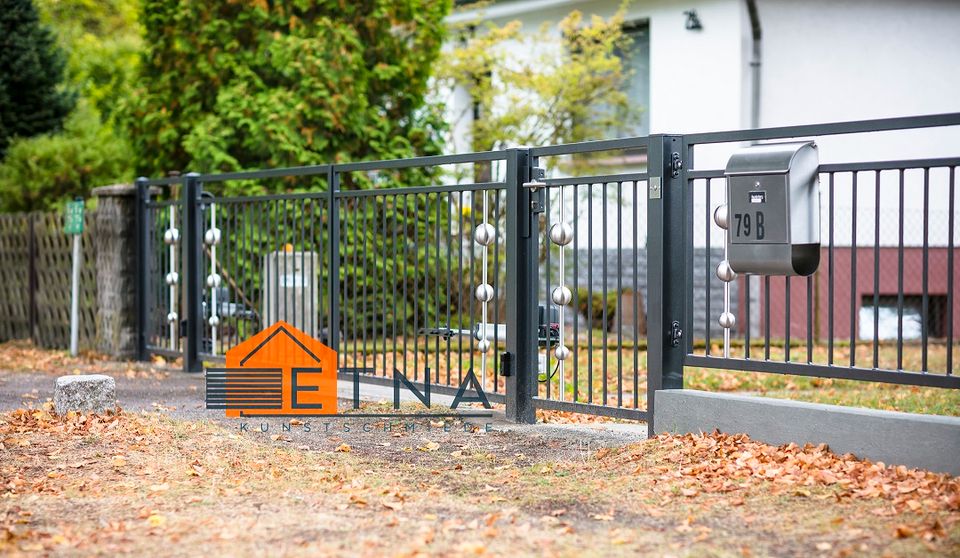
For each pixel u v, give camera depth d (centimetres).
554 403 741
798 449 585
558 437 702
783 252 608
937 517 456
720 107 1606
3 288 1420
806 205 611
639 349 1359
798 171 607
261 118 1457
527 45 1816
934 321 1636
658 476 563
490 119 1677
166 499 524
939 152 1683
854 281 593
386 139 1563
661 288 668
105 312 1202
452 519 482
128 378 1027
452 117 1834
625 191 1664
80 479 568
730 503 500
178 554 427
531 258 759
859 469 542
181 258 1106
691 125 1644
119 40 2942
